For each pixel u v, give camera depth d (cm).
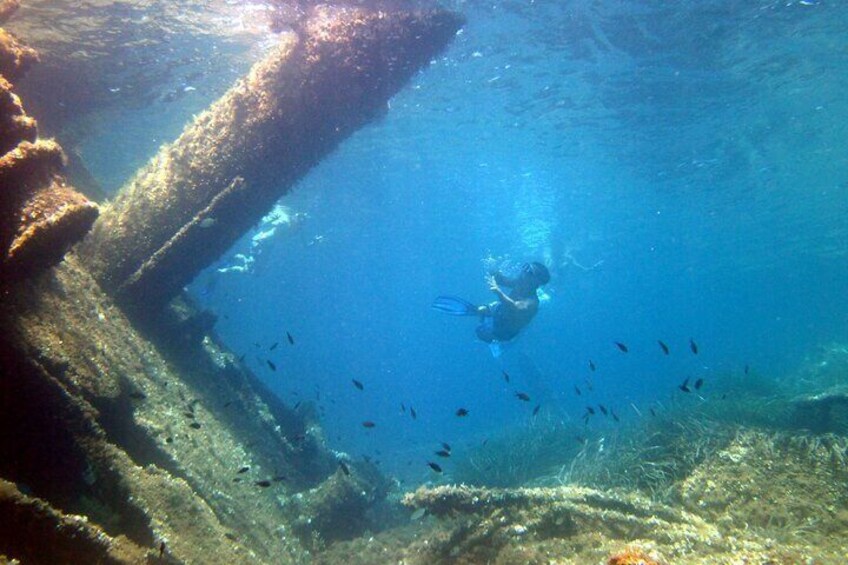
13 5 727
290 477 1066
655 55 1545
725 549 591
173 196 870
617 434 1284
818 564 545
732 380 1648
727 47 1503
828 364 2477
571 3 1262
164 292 875
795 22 1377
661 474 985
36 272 481
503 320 991
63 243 471
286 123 827
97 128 1995
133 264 863
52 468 493
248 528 713
